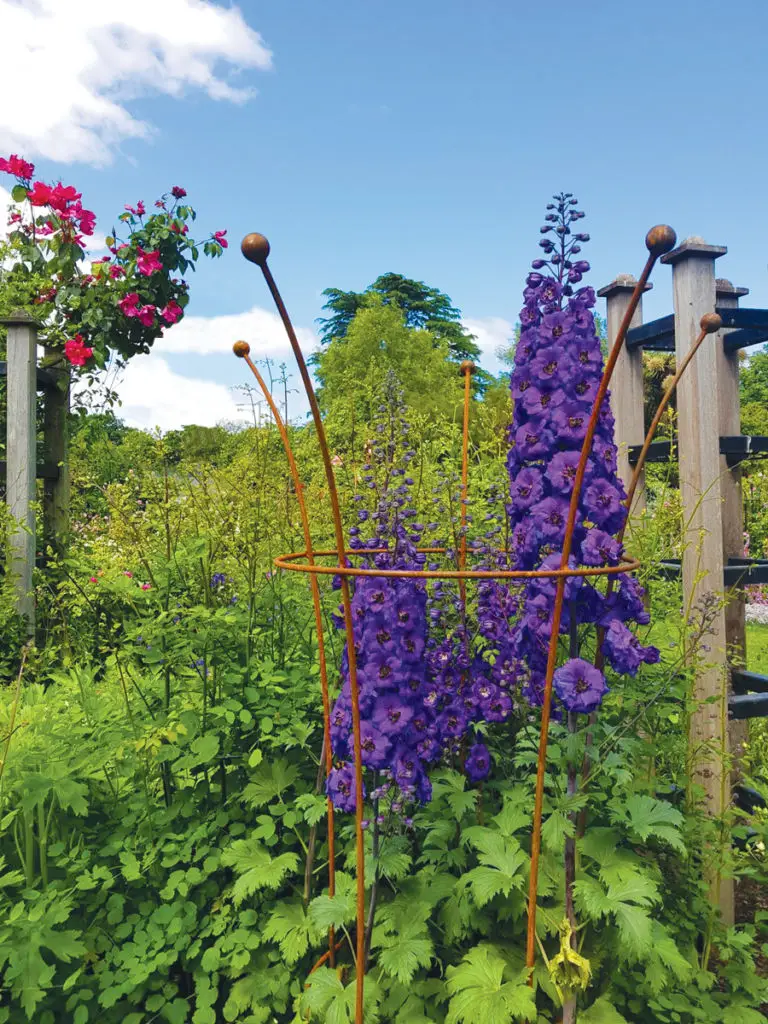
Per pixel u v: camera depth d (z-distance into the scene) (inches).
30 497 202.5
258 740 107.7
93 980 95.3
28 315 202.8
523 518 84.7
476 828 89.0
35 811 106.6
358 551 86.6
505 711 93.7
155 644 115.6
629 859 86.0
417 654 77.9
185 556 119.3
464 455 108.9
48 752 105.8
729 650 153.8
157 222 243.0
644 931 74.8
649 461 157.2
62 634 185.0
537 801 77.0
